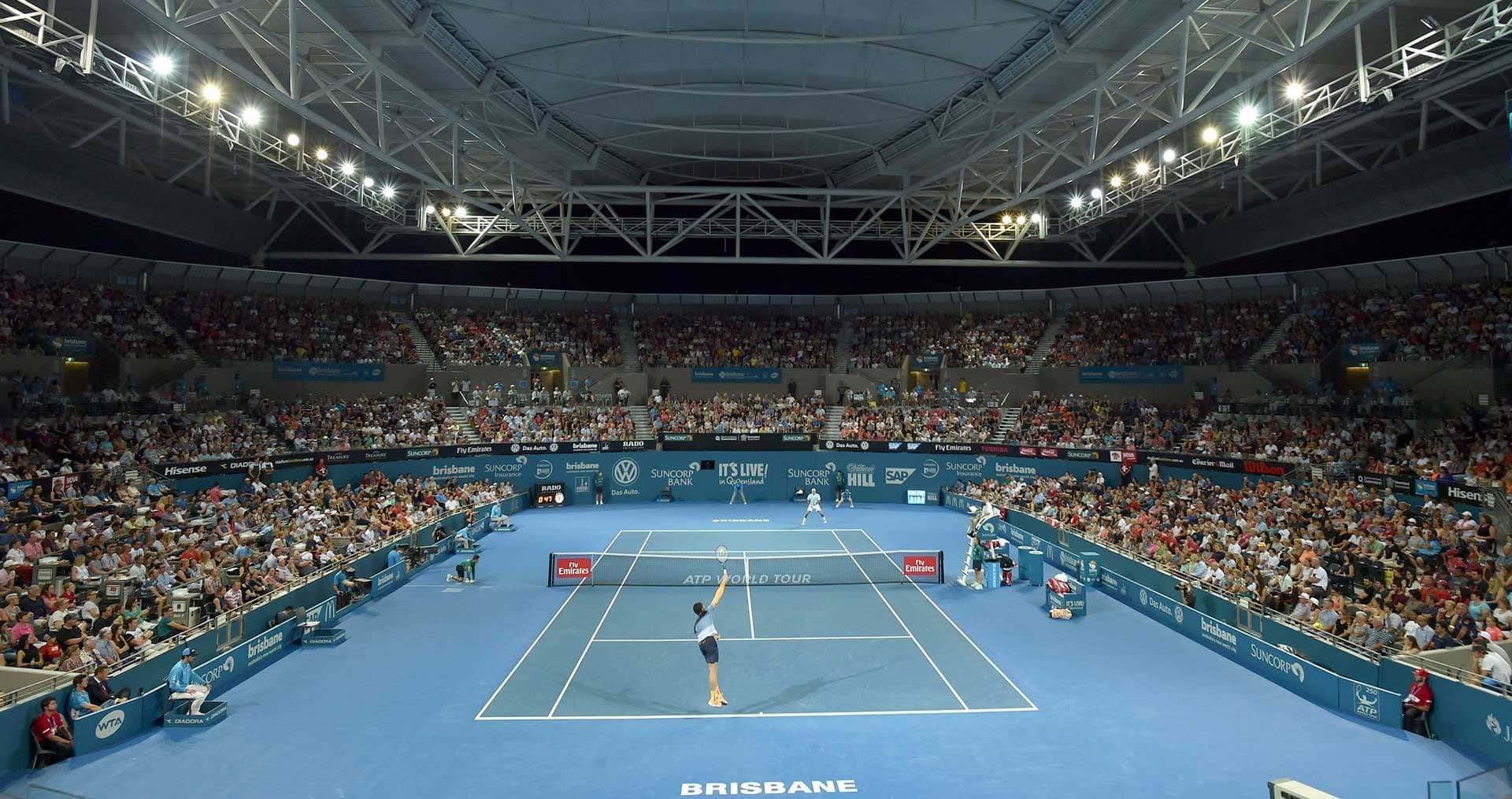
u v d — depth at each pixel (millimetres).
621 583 28688
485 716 16781
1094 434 44594
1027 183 43000
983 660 20125
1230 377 44375
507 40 26297
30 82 28828
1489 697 14375
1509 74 27438
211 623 19281
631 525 41219
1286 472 33719
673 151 39688
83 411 33000
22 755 14492
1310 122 24375
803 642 21641
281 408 41906
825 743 15359
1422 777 13891
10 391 31828
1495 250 36375
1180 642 21719
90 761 14742
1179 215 47125
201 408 38750
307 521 30219
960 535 37969
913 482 49344
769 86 30672
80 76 20734
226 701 17672
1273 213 42031
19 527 24125
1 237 38719
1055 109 27031
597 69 28969
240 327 44375
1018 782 13812
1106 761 14562
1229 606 21078
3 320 33594
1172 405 46406
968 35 25750
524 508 47156
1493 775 11109
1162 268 49688
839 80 29906
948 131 33750
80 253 38844
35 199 36781
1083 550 30203
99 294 39219
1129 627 23125
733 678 18969
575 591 27531
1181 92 23281
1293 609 20531
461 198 33750
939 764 14500
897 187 43969
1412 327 37781
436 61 27250
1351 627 18578
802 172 43719
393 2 22312
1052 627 23016
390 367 48594
